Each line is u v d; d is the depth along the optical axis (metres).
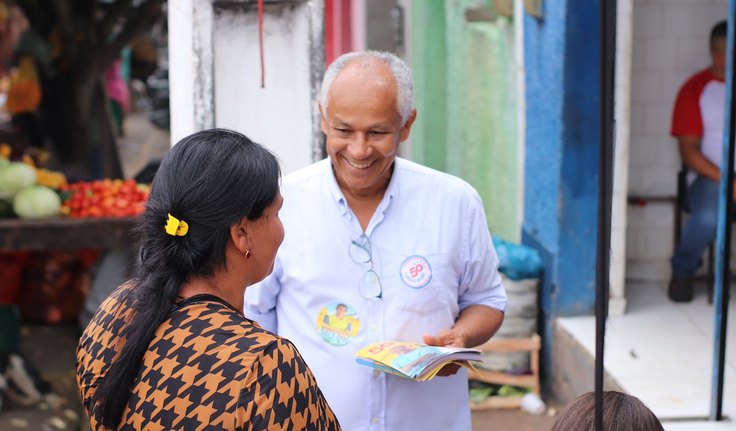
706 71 5.73
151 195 1.91
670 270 6.12
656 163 6.04
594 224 5.37
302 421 1.81
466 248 2.76
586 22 5.14
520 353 5.45
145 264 1.92
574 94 5.21
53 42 8.58
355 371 2.68
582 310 5.44
